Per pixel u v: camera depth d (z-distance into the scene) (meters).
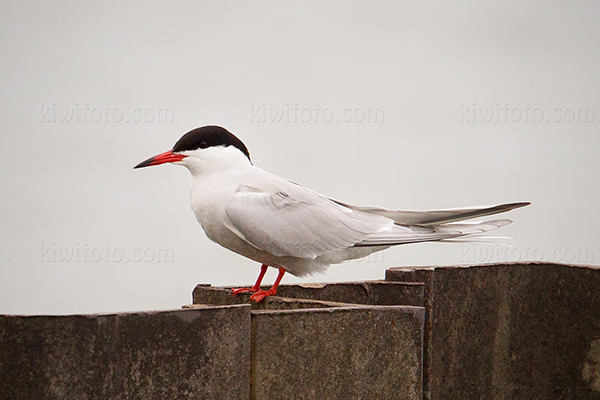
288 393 7.48
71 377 6.59
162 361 6.90
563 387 10.48
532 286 10.59
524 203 10.33
